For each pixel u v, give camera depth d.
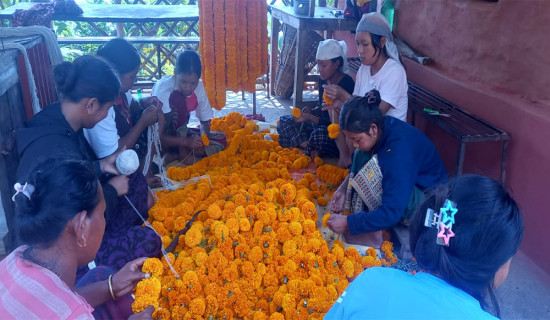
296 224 2.93
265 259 2.79
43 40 3.67
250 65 5.24
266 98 6.80
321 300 2.51
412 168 2.88
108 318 1.99
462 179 1.21
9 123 2.75
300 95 5.38
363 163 3.22
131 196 2.88
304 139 4.69
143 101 3.83
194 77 4.12
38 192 1.34
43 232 1.35
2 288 1.34
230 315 2.53
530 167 3.20
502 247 1.11
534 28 3.22
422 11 4.73
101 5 6.95
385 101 3.56
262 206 3.02
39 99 3.50
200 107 4.55
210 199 3.29
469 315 1.16
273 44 6.70
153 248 2.70
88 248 1.47
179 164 4.38
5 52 2.81
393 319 1.21
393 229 3.19
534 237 3.20
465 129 3.44
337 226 2.98
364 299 1.29
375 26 3.53
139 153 3.74
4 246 2.66
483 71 3.79
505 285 3.03
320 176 4.07
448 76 4.23
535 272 3.14
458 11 4.10
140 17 6.14
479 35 3.81
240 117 5.24
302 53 5.21
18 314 1.30
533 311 2.83
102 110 2.39
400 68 3.61
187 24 7.55
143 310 1.91
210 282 2.63
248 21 5.05
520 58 3.37
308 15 5.26
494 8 3.61
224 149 4.59
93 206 1.43
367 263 2.86
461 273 1.16
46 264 1.39
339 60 4.29
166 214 3.04
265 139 5.03
